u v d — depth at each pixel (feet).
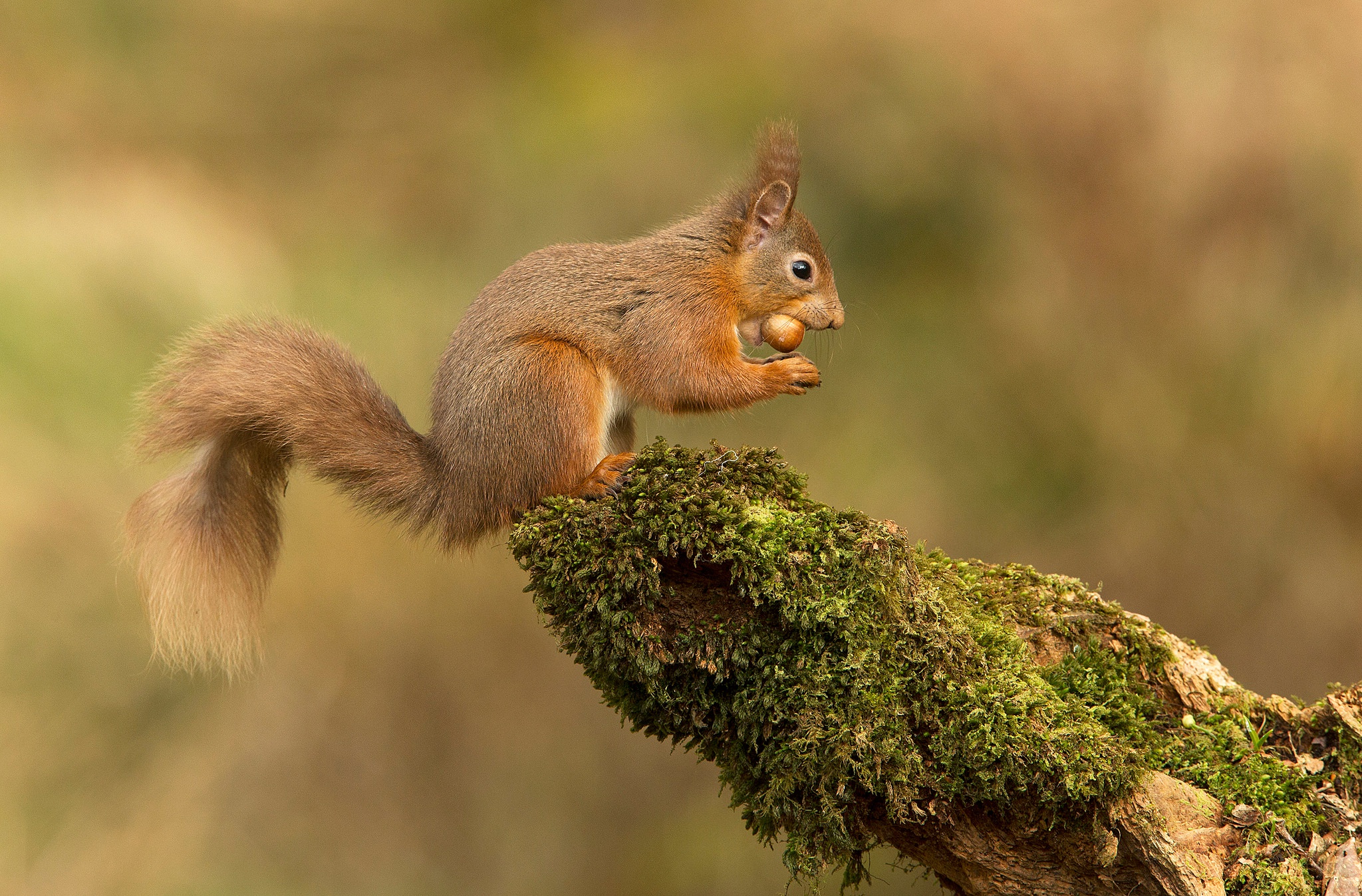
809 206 49.37
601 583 16.61
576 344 21.08
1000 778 15.71
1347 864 15.65
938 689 16.10
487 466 20.25
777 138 23.62
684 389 21.81
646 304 21.65
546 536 16.96
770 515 16.60
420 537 21.40
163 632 21.52
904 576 16.48
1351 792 17.06
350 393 21.31
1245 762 17.15
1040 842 16.11
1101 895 16.06
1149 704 18.40
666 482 16.96
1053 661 18.78
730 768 17.13
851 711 16.02
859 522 16.52
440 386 21.08
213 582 21.71
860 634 16.14
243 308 45.80
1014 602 19.19
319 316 47.96
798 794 16.31
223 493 21.91
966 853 16.31
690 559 16.46
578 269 21.50
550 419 20.17
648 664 16.52
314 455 21.03
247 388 20.88
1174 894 15.56
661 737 17.49
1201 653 18.92
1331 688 18.29
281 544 22.71
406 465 21.03
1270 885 15.46
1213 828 15.89
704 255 22.50
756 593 16.06
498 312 20.83
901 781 15.81
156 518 21.71
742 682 16.53
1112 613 19.07
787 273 22.99
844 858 16.22
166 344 40.40
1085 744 15.62
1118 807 15.58
